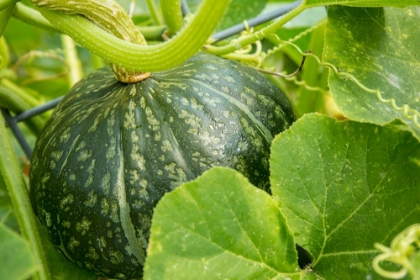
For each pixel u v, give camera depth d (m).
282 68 0.90
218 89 0.52
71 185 0.50
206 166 0.49
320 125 0.48
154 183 0.49
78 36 0.50
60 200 0.51
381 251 0.47
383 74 0.53
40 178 0.52
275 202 0.46
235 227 0.44
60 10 0.50
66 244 0.51
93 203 0.50
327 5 0.54
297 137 0.48
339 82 0.52
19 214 0.53
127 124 0.51
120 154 0.50
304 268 0.48
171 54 0.47
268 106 0.53
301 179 0.48
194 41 0.46
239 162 0.50
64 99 0.57
